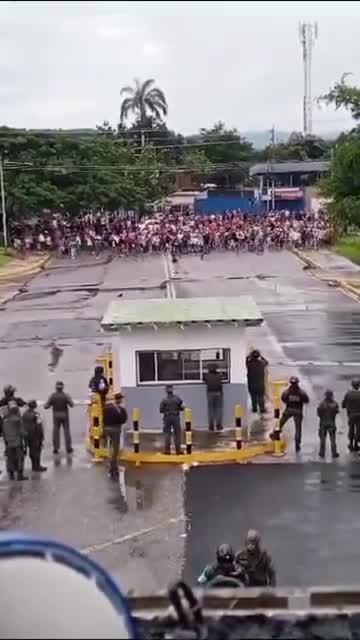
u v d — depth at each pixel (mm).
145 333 20000
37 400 24219
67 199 74312
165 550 14008
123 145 99625
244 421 20562
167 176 115000
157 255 65125
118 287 47812
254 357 21688
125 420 17969
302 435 20219
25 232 71000
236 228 67562
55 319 37719
